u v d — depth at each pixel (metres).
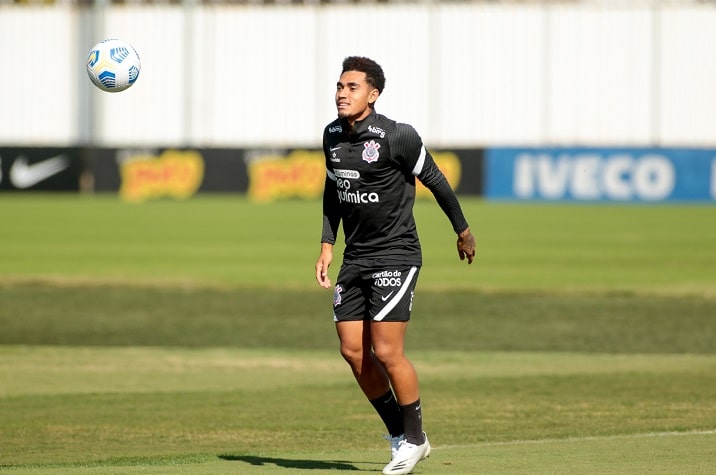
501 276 71.19
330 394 35.94
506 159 138.00
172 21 169.38
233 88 170.62
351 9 169.50
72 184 142.62
